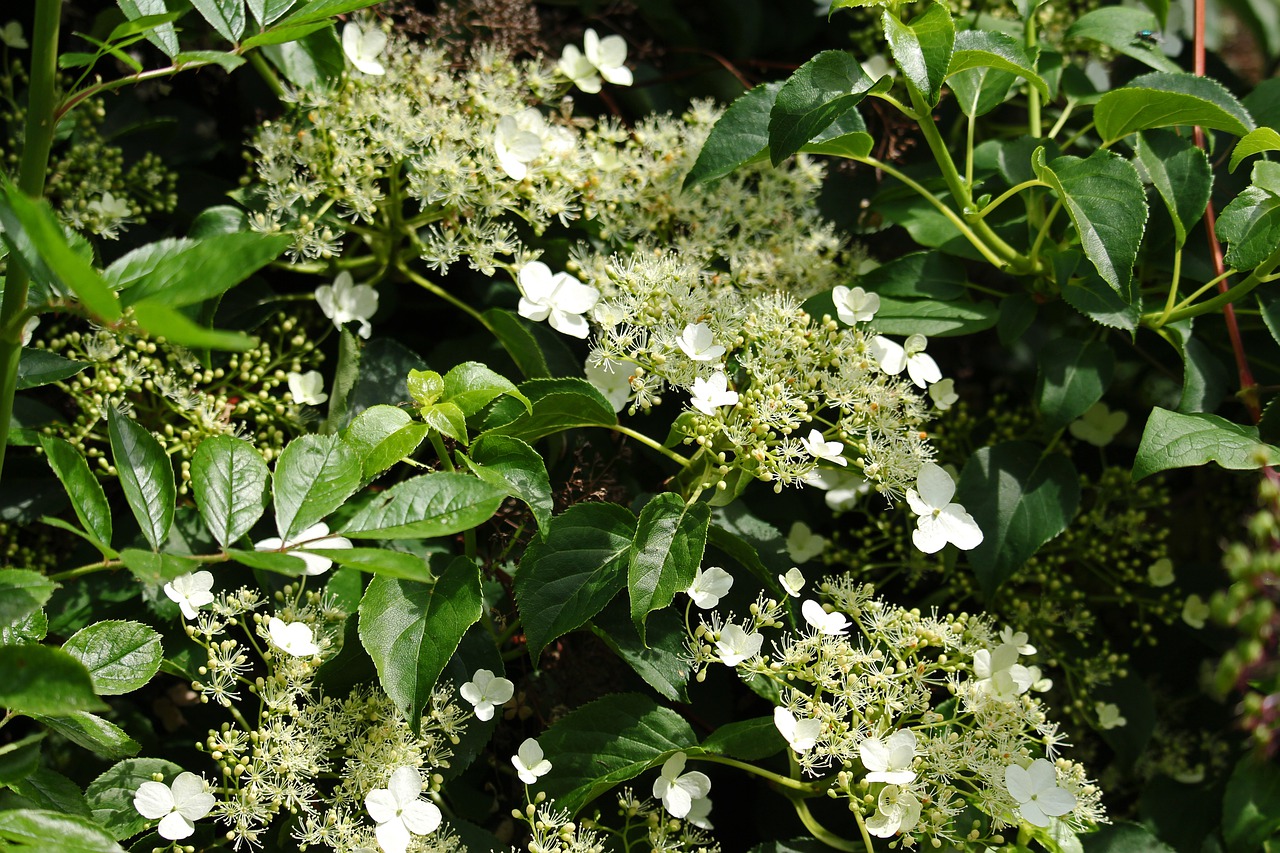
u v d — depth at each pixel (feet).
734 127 4.22
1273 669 3.43
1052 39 4.78
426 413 3.89
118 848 3.56
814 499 4.53
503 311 4.22
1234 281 4.42
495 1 4.57
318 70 4.33
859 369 4.12
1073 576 4.73
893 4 4.06
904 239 4.80
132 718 4.22
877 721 3.96
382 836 3.83
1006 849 3.95
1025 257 4.35
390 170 4.30
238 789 3.92
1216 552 4.81
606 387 4.21
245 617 4.11
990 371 4.84
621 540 4.03
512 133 4.30
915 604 4.57
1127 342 4.62
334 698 4.01
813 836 4.12
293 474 3.66
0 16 4.73
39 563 4.29
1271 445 4.11
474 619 3.86
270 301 4.35
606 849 4.10
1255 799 4.19
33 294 3.60
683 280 4.20
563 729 4.03
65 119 4.47
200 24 4.61
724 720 4.29
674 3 4.97
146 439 3.68
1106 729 4.45
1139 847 4.15
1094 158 4.14
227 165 4.80
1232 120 4.11
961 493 4.26
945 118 4.80
